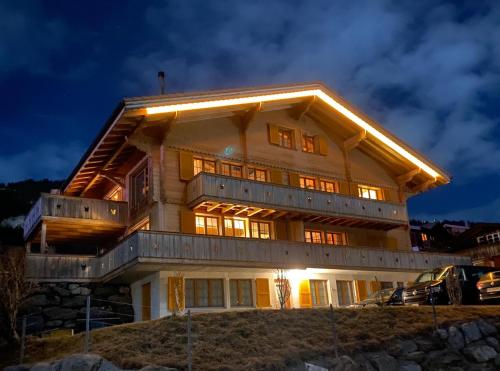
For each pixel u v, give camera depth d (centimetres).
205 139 2541
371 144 3194
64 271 2306
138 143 2344
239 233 2562
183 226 2334
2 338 1619
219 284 2327
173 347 1341
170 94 2241
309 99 2881
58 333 2077
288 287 2288
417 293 2127
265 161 2741
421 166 3269
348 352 1460
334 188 3028
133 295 2423
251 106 2633
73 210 2548
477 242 4853
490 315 1755
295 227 2755
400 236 3275
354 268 2753
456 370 1515
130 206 2662
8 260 2117
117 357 1252
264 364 1281
